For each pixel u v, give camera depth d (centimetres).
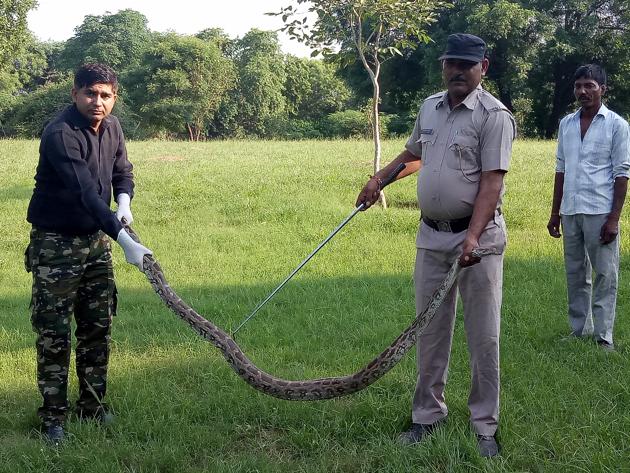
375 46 1376
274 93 7400
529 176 1616
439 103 454
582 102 645
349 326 698
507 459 428
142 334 689
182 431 467
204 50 6500
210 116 6681
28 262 481
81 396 498
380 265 984
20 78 7406
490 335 447
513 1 4031
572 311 661
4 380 561
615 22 4162
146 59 6581
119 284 920
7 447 451
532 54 3925
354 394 519
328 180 1616
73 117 465
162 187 1573
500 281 450
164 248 1106
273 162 1961
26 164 1995
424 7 1343
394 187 1527
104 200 485
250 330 691
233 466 420
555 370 555
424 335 462
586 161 636
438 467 423
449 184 439
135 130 5603
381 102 5156
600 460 413
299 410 494
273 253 1064
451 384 535
